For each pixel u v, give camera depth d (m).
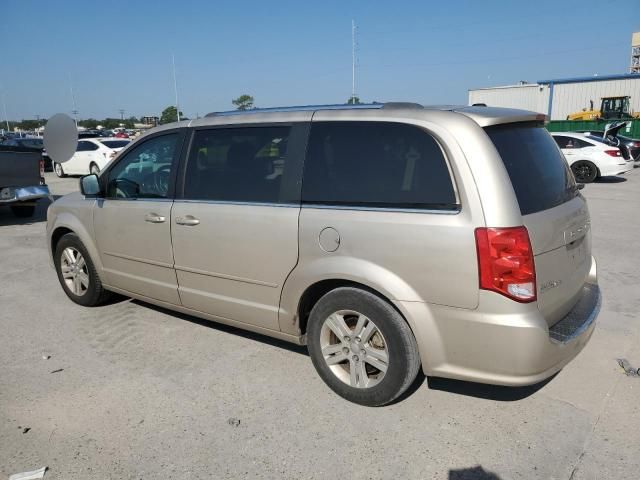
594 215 10.14
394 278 3.04
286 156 3.54
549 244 2.97
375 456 2.92
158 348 4.29
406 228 2.97
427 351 3.02
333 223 3.23
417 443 3.02
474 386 3.61
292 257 3.45
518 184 2.94
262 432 3.15
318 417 3.29
